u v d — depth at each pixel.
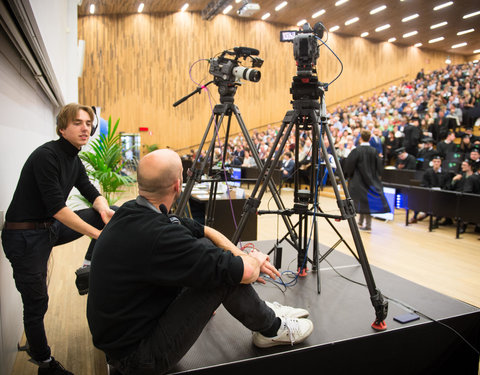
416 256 4.07
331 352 1.57
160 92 12.87
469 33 15.25
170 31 12.80
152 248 1.12
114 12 12.08
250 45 13.84
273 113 14.53
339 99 15.80
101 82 12.33
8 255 1.70
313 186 2.12
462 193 4.82
